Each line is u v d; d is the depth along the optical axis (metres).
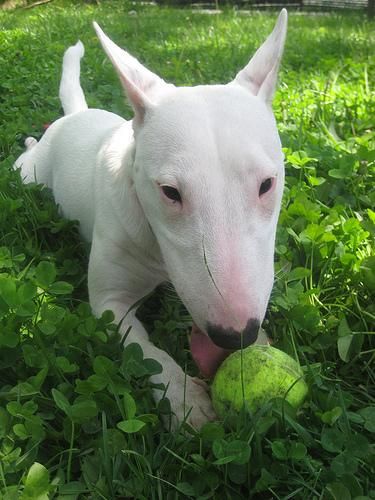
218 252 0.40
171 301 0.57
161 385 0.43
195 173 0.41
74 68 0.88
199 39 1.72
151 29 1.94
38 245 0.63
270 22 2.07
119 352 0.46
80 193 0.63
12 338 0.44
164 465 0.38
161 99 0.47
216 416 0.43
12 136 0.88
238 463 0.36
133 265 0.54
